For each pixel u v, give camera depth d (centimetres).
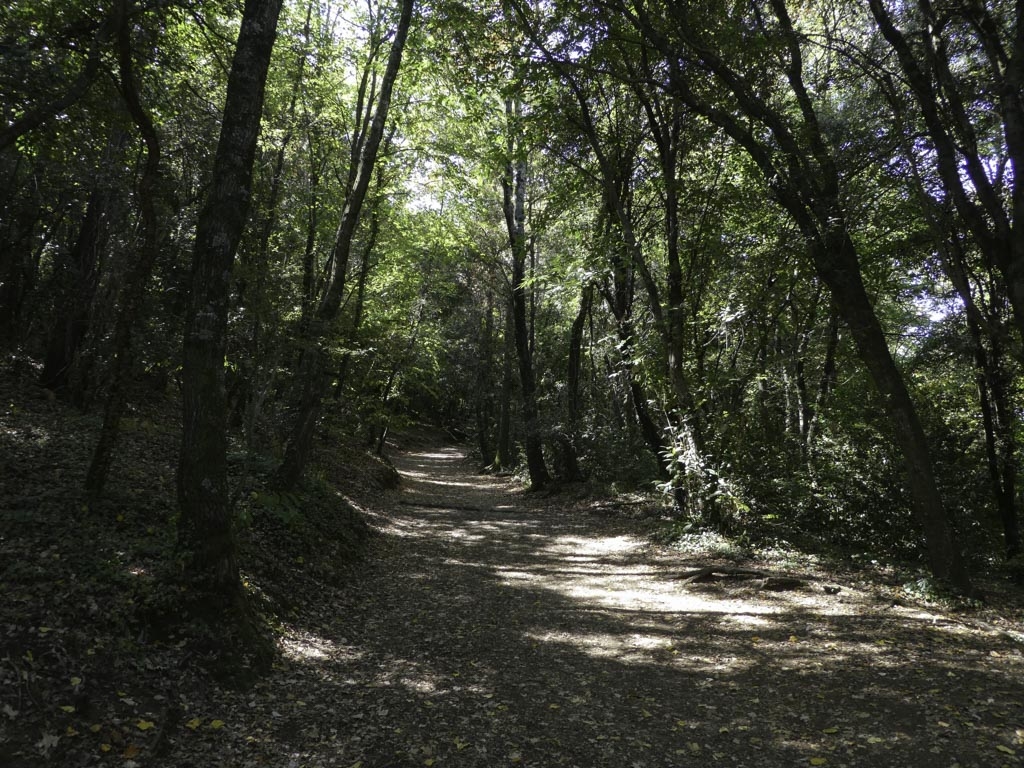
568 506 1861
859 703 536
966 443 1505
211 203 607
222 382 616
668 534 1305
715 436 1336
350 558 1021
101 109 859
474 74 1334
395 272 2361
